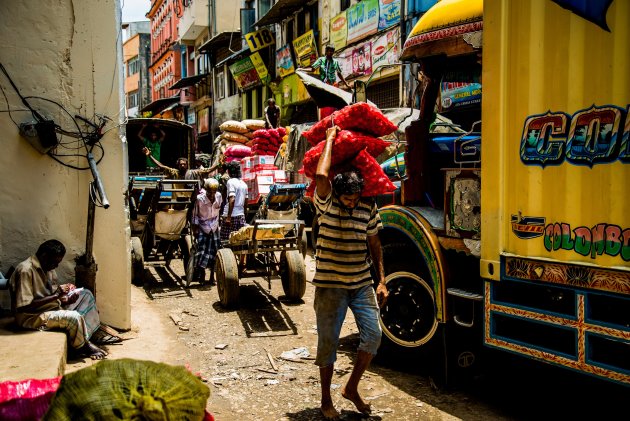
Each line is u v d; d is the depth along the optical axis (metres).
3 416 2.20
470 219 4.11
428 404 4.18
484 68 3.89
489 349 4.34
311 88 8.40
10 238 5.39
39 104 5.43
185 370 2.14
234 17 32.81
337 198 3.86
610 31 3.14
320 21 19.17
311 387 4.54
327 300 3.86
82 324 4.82
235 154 15.12
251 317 6.56
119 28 5.68
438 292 4.38
